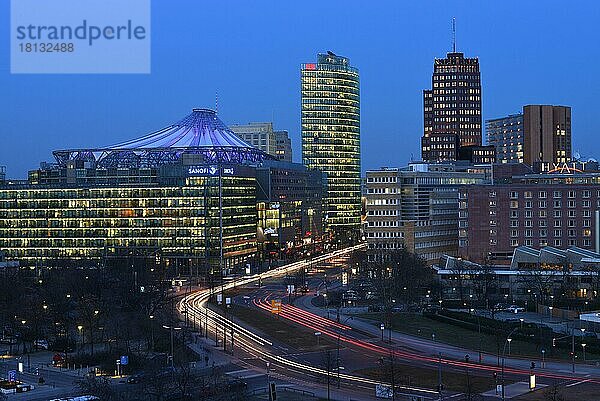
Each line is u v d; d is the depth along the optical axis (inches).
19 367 7544.3
